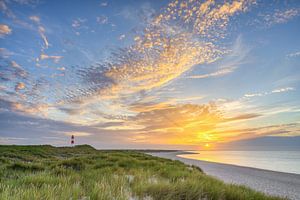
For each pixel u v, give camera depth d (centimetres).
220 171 2538
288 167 3500
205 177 948
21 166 1095
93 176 816
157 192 545
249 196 627
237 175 2194
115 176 815
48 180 603
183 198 545
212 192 589
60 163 1334
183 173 1026
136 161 1662
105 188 510
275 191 1391
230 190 632
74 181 670
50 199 403
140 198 517
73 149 5209
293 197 1212
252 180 1877
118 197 461
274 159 6103
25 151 3147
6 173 856
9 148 3167
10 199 387
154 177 873
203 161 4647
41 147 4188
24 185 542
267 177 2155
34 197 397
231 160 5416
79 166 1334
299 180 2017
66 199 437
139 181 665
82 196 482
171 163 1986
